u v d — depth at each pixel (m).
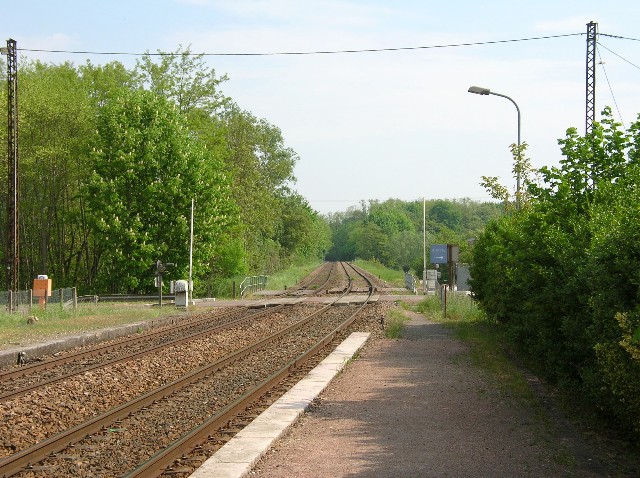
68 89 62.41
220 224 57.31
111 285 57.84
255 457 9.69
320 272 114.19
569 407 13.24
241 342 25.16
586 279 12.12
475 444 10.71
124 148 54.44
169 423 12.37
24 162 53.72
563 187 15.93
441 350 22.09
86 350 22.44
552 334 14.51
